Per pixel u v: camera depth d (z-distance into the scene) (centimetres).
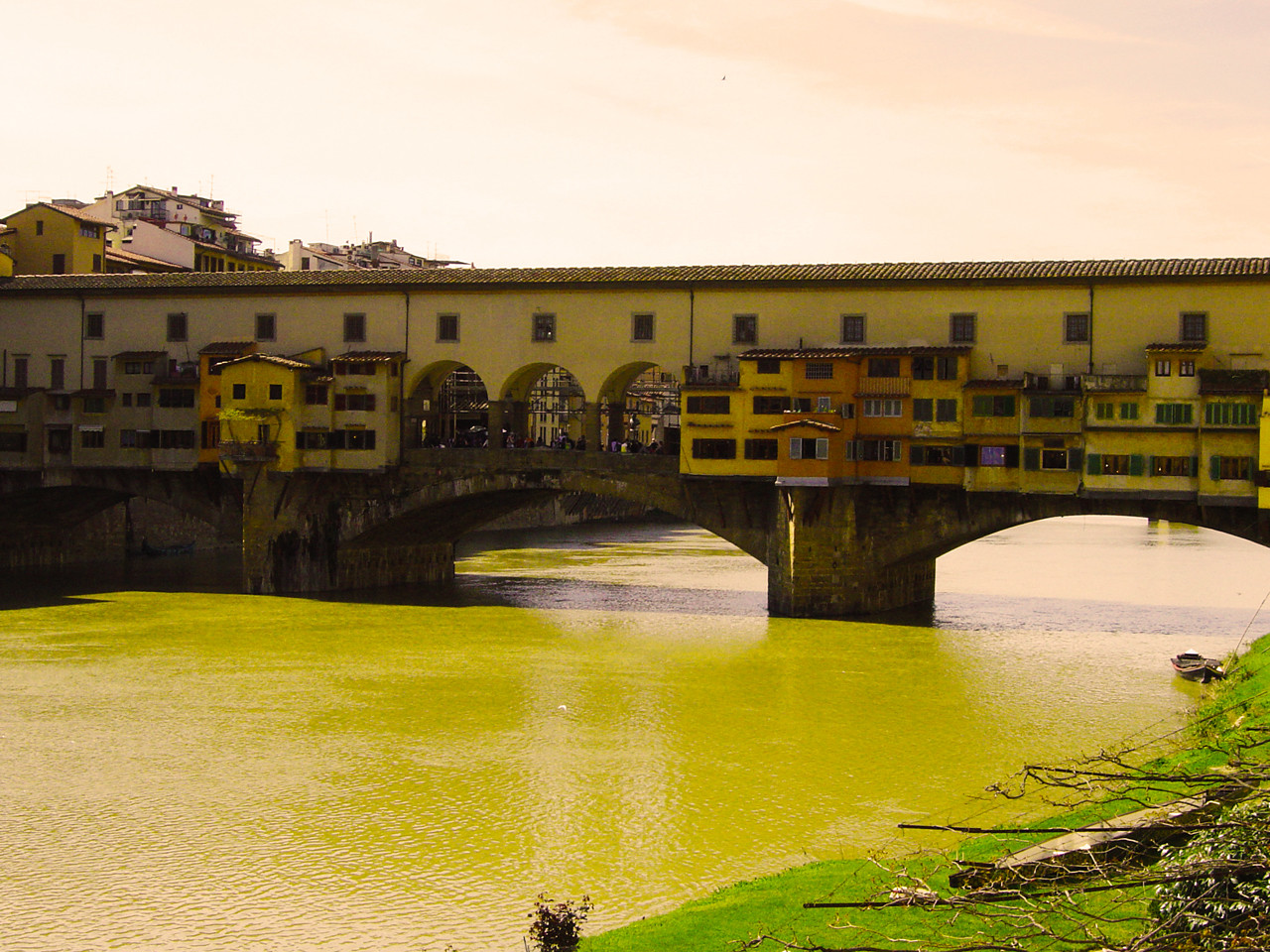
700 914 2808
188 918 3078
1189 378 6388
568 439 8294
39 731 4706
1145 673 5728
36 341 8569
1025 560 10931
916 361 6906
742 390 7106
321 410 7844
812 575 7112
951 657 6088
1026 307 6781
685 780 4134
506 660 5991
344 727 4784
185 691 5334
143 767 4272
